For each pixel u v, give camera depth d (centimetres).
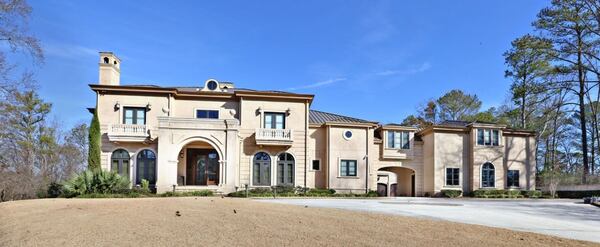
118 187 2630
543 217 1703
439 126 3694
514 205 2459
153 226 1152
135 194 2566
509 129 3891
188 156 3259
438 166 3659
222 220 1244
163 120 2947
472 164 3688
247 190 2827
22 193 2938
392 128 3738
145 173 3095
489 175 3709
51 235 1078
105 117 3119
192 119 2988
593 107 4884
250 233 1061
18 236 1122
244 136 3253
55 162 4706
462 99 5850
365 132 3512
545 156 5516
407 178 4025
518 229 1274
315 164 3466
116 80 3331
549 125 5512
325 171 3450
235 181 2983
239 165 3197
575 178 3947
